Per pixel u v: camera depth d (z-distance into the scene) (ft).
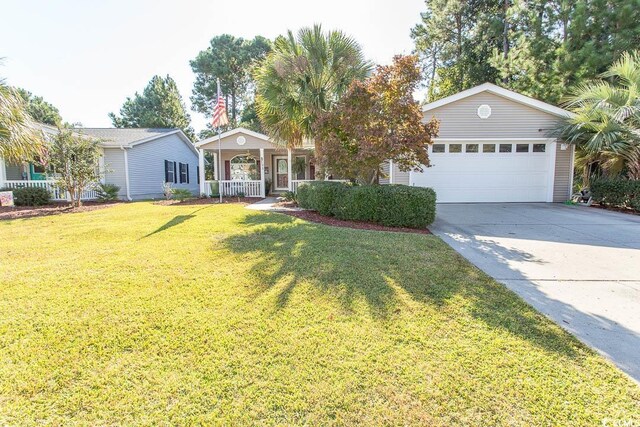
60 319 9.18
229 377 6.86
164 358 7.48
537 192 36.60
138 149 49.55
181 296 10.77
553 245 17.83
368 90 23.12
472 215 28.19
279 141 35.01
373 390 6.48
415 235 19.75
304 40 29.40
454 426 5.63
